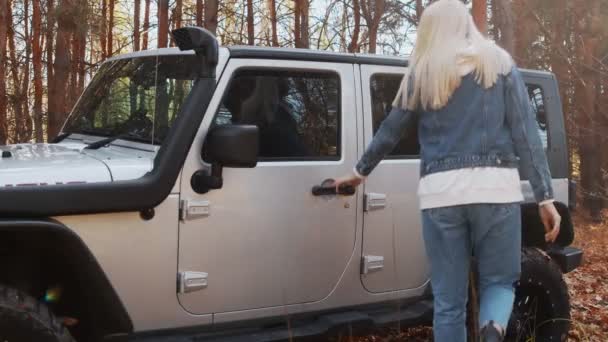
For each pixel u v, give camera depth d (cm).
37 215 279
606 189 1388
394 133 303
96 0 1224
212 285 328
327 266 362
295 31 1465
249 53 343
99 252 298
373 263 375
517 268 295
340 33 1383
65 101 1054
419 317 384
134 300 310
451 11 290
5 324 267
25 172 288
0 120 980
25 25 1462
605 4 1384
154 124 338
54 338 276
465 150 282
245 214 334
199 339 330
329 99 368
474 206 280
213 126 325
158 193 303
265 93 347
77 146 370
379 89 388
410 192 388
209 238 325
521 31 1455
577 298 634
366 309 382
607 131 1426
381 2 1318
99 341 302
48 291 307
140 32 1514
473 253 305
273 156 346
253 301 341
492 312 288
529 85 438
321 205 358
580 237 1109
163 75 353
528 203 417
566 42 1444
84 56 1320
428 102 288
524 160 289
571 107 1447
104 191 291
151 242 310
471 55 282
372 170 338
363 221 372
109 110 381
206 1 1036
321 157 361
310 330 353
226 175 328
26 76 1301
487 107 281
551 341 421
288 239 348
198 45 317
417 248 393
